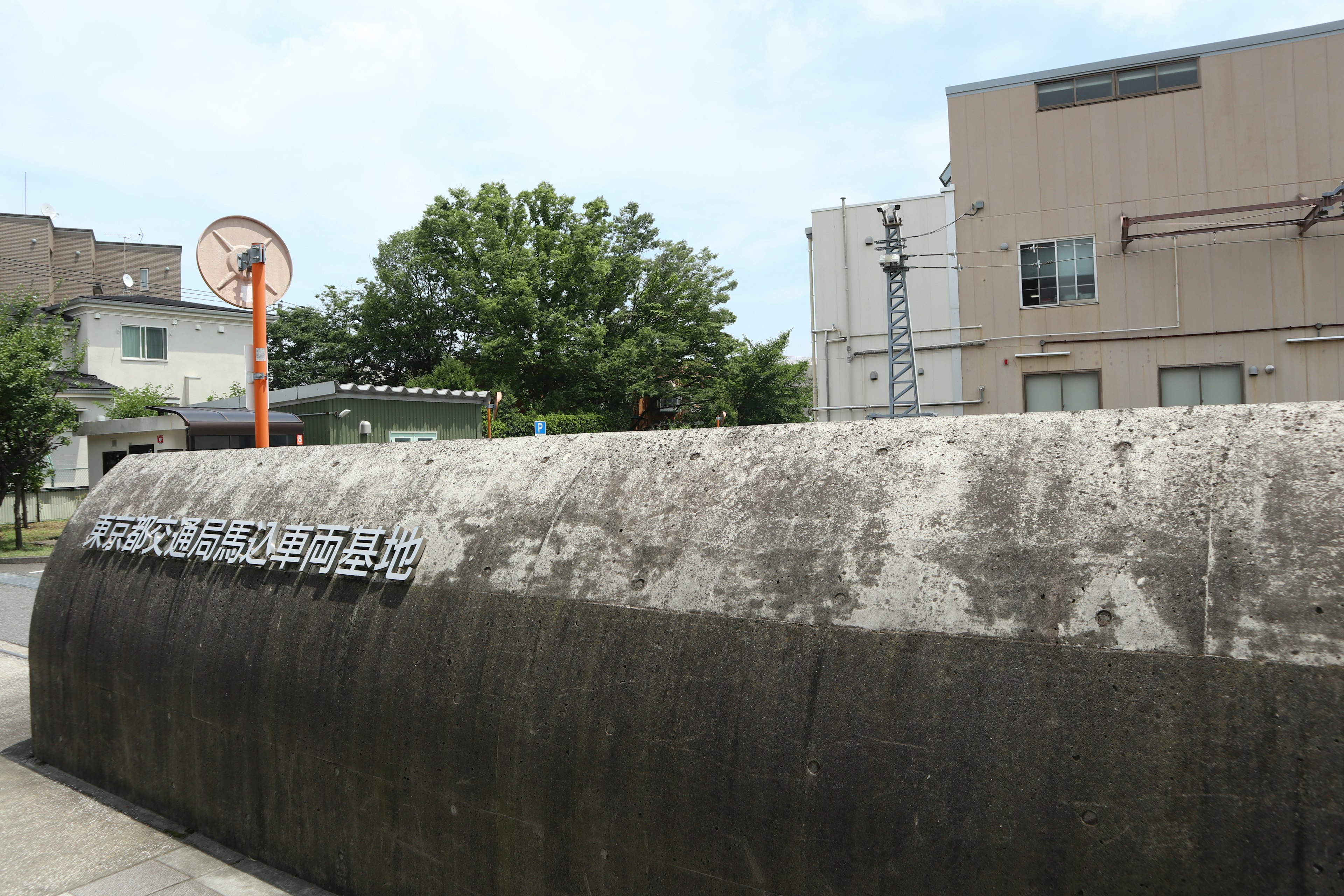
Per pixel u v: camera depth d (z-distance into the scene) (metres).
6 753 5.20
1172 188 16.89
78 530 5.16
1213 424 2.07
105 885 3.51
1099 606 1.92
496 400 22.30
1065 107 17.56
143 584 4.45
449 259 34.41
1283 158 16.28
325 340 36.59
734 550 2.51
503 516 3.15
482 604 2.97
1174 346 16.97
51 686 4.93
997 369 18.22
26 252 40.03
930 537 2.21
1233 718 1.70
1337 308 16.06
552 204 35.50
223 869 3.63
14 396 17.06
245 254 7.91
